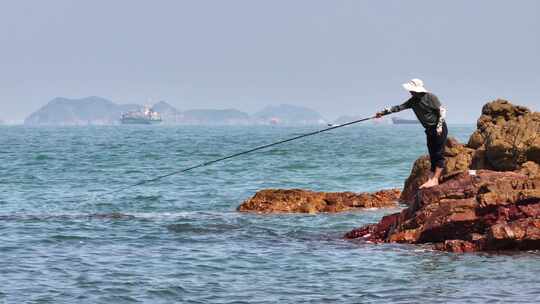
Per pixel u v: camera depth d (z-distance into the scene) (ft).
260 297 104.63
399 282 112.37
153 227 167.73
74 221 175.94
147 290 108.47
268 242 148.46
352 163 375.04
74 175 319.68
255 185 274.16
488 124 203.82
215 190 257.14
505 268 119.44
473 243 133.49
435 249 135.74
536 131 173.27
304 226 171.12
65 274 117.70
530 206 134.00
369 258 130.00
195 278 115.96
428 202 143.74
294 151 506.89
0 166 370.32
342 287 110.01
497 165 177.17
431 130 142.51
